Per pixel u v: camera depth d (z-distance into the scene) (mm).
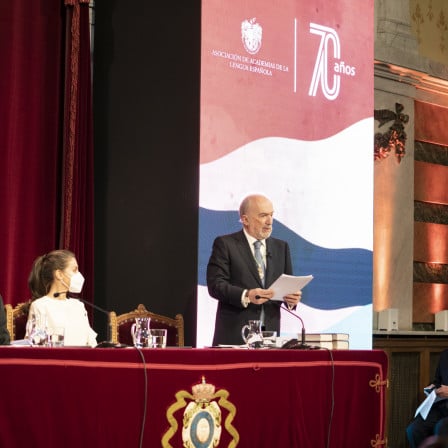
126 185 6566
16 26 6199
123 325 5355
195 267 6090
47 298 4977
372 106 7367
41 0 6328
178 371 4098
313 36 6961
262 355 4469
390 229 8562
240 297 6066
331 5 7121
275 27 6680
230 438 4316
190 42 6262
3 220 6090
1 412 3555
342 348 5223
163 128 6387
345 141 7129
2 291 6051
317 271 6852
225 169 6281
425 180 9016
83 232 6285
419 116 8969
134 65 6598
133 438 3918
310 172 6852
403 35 8719
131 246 6508
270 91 6613
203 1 6199
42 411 3646
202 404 4188
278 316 6402
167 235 6293
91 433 3775
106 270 6637
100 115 6742
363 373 4980
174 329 5590
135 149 6539
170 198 6297
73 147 6266
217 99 6254
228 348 4555
